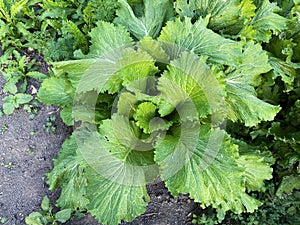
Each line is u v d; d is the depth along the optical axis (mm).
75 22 758
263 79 675
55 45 711
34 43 781
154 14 665
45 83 657
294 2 683
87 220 714
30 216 695
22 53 810
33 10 786
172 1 674
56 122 775
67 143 692
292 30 700
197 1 655
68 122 680
